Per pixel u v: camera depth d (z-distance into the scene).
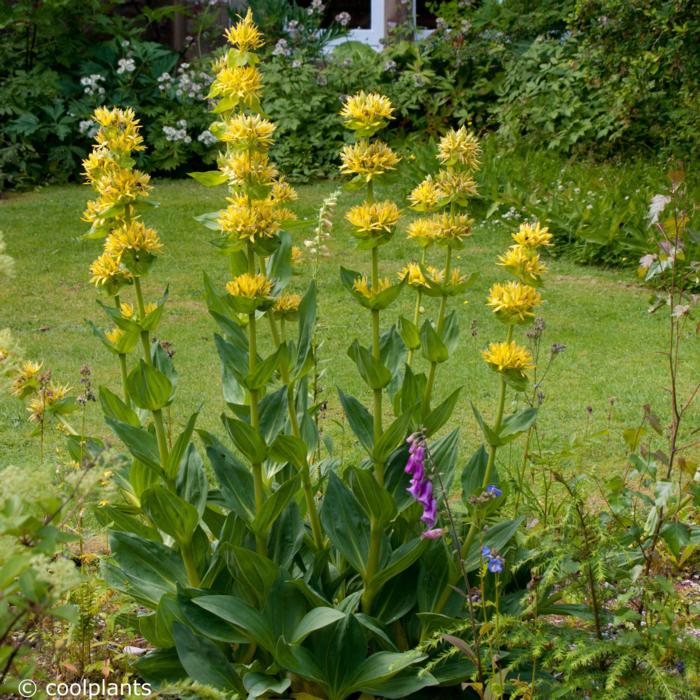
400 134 13.16
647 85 10.62
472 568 2.95
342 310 7.79
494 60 13.69
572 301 8.16
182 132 12.44
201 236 9.84
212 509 3.36
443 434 5.42
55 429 5.36
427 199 3.00
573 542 3.03
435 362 3.00
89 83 12.38
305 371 3.04
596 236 9.23
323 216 3.80
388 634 3.01
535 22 13.54
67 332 7.18
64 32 12.86
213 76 13.12
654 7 10.05
